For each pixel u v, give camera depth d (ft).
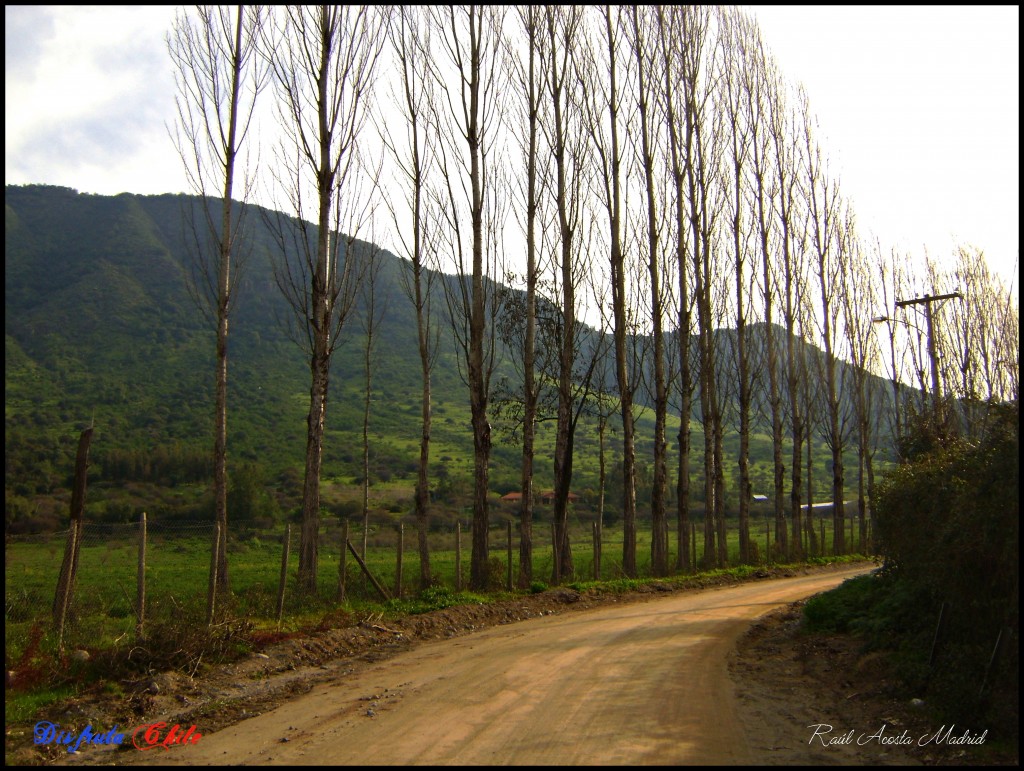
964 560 27.35
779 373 127.65
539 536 136.05
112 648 33.27
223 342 54.85
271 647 37.73
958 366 101.91
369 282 90.58
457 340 75.15
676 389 102.32
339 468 200.85
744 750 22.50
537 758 21.30
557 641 42.78
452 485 177.37
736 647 41.50
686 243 96.73
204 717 27.66
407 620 48.55
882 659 32.55
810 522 121.49
